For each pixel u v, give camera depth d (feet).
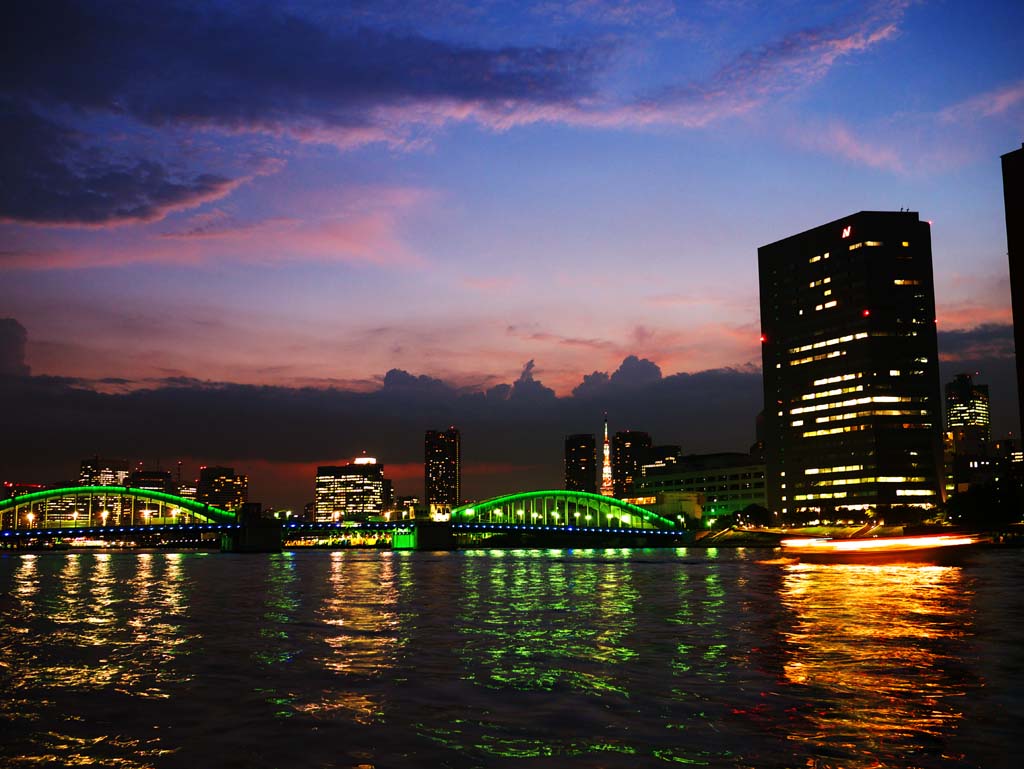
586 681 116.37
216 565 647.97
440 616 212.23
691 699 103.76
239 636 171.73
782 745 83.10
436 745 84.02
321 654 144.77
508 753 81.15
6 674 126.52
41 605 255.70
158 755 82.12
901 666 126.41
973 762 77.71
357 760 79.66
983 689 108.88
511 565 587.27
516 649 149.18
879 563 473.67
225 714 98.12
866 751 81.00
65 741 87.25
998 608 214.28
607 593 290.35
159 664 134.82
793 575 395.55
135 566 633.20
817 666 127.13
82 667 132.87
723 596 267.80
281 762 79.46
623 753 80.79
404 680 118.42
